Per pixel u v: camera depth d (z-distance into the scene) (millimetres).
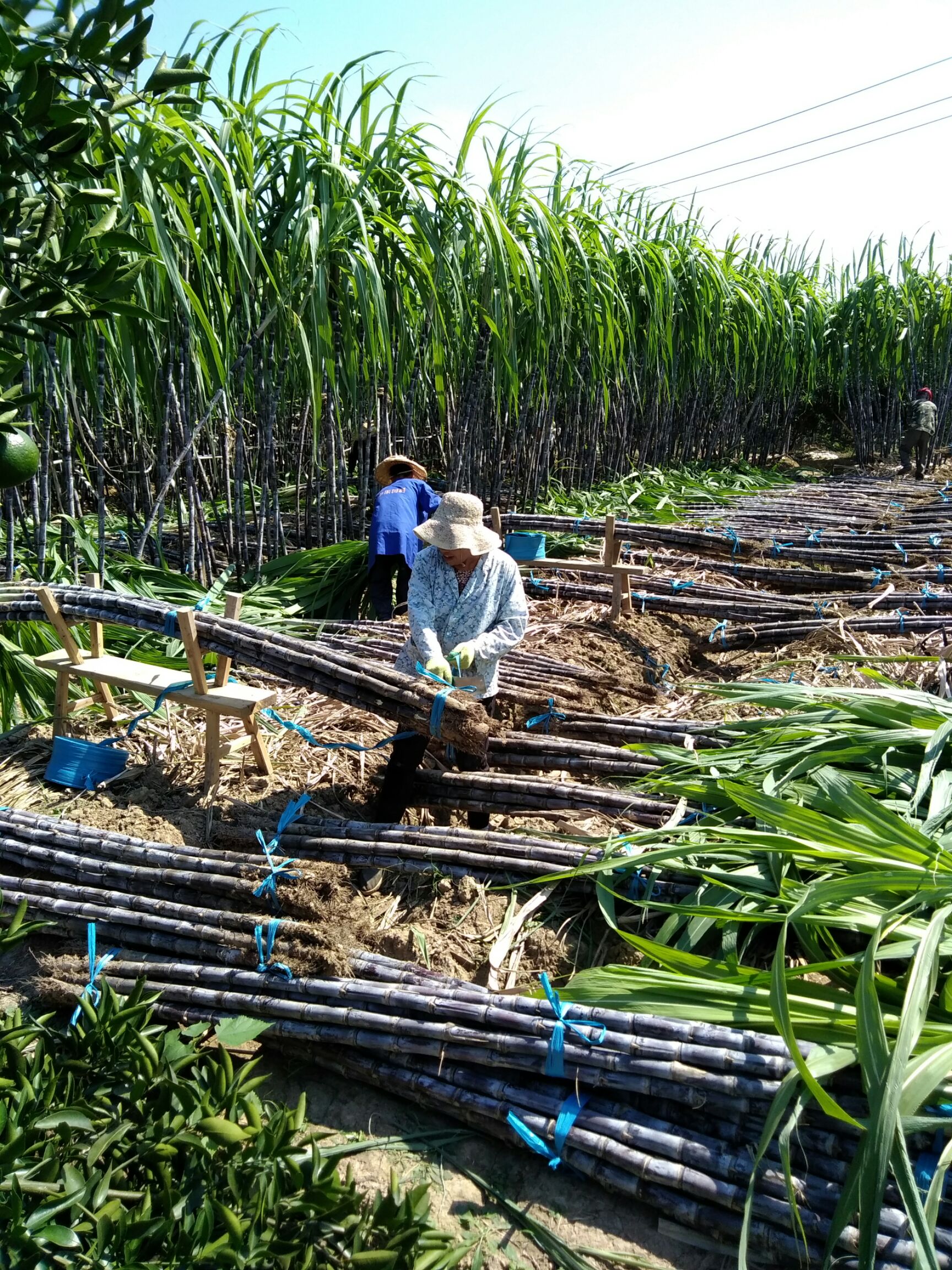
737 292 12688
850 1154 2064
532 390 8828
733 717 4488
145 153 4219
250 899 2988
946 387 16250
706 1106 2211
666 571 7074
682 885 2998
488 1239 2117
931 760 3084
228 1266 1781
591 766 3746
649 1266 2043
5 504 5430
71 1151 2031
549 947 2949
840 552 7012
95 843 3277
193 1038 2498
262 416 6648
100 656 4129
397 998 2533
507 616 3459
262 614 6000
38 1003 2816
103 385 5398
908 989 2129
